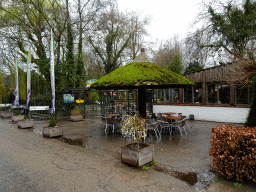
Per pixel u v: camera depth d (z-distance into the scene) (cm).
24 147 651
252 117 452
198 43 1357
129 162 459
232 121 1041
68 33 1612
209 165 450
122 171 424
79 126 1093
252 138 337
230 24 1249
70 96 1595
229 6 1247
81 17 1691
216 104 1109
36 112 1791
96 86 739
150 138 751
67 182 375
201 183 359
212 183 358
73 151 595
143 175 401
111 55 2005
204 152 557
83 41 1819
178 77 758
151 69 749
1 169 451
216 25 1267
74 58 1806
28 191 343
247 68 445
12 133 923
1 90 2278
